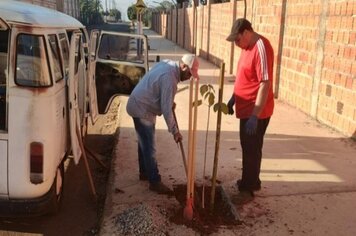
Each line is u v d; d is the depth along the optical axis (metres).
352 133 6.62
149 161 4.39
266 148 6.11
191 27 23.62
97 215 4.30
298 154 5.88
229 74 14.31
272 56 3.80
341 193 4.60
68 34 4.93
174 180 4.83
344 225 3.92
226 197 4.25
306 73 8.29
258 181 4.36
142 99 4.17
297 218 4.02
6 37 3.95
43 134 3.31
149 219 3.76
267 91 3.76
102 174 5.41
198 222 3.83
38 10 3.96
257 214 4.07
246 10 12.41
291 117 8.05
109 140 6.96
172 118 3.97
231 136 6.73
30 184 3.35
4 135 3.26
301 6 8.51
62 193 4.39
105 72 6.56
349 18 6.61
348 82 6.68
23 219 4.11
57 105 3.54
